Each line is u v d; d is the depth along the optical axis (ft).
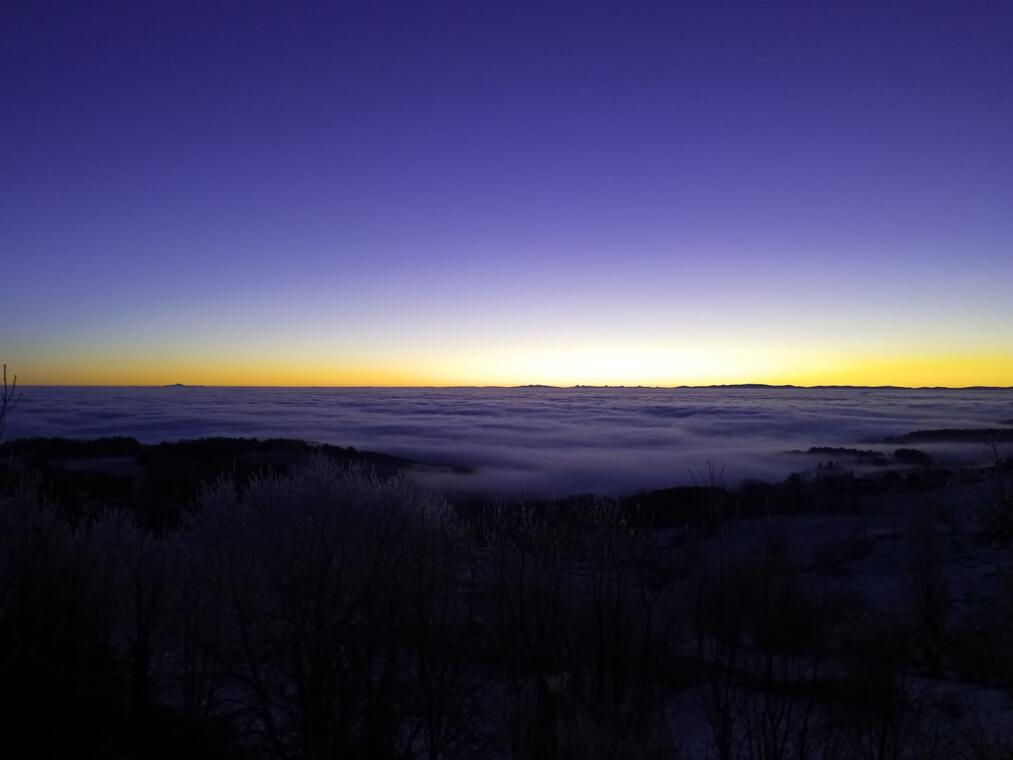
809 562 109.29
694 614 54.90
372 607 38.45
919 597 77.05
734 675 44.78
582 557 51.16
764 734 34.35
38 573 34.71
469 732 39.22
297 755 36.65
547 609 43.04
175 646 42.14
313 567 37.70
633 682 43.78
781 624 49.32
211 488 50.37
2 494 38.01
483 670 44.04
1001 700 55.36
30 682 29.04
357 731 38.65
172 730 34.04
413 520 41.32
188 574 40.91
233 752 36.09
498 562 44.98
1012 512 46.93
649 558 54.60
